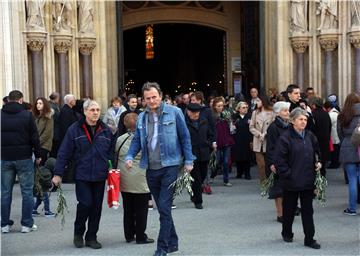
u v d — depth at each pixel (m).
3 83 15.91
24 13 18.42
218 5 33.03
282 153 9.42
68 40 20.05
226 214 12.19
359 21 19.33
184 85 44.16
